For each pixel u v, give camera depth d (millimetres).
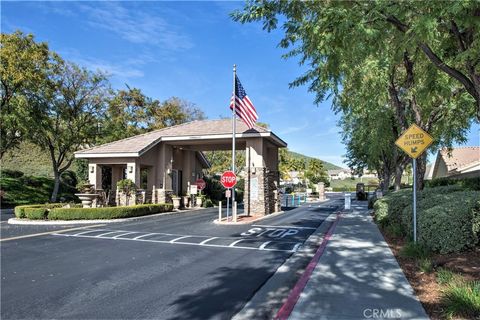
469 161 31078
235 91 19875
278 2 8148
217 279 7492
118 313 5566
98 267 8484
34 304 5961
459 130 19203
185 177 29703
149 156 25203
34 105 28531
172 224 17594
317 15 7559
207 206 29781
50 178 37125
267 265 8781
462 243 8000
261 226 16812
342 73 9836
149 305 5922
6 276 7684
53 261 9133
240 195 38344
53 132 29844
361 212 23234
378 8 6641
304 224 17594
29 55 27109
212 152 48188
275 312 5668
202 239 12727
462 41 7250
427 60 9531
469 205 8219
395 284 6395
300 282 6781
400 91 15891
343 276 6992
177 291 6660
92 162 24516
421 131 9289
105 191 25484
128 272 8016
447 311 4836
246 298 6316
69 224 17656
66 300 6152
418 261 7750
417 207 10016
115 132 32562
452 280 6020
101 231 14852
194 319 5359
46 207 20656
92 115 31469
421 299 5621
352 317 4949
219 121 27000
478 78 7047
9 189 31844
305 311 5199
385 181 28672
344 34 6809
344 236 12172
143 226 16719
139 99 42562
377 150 20812
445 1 5828
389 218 13273
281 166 73875
